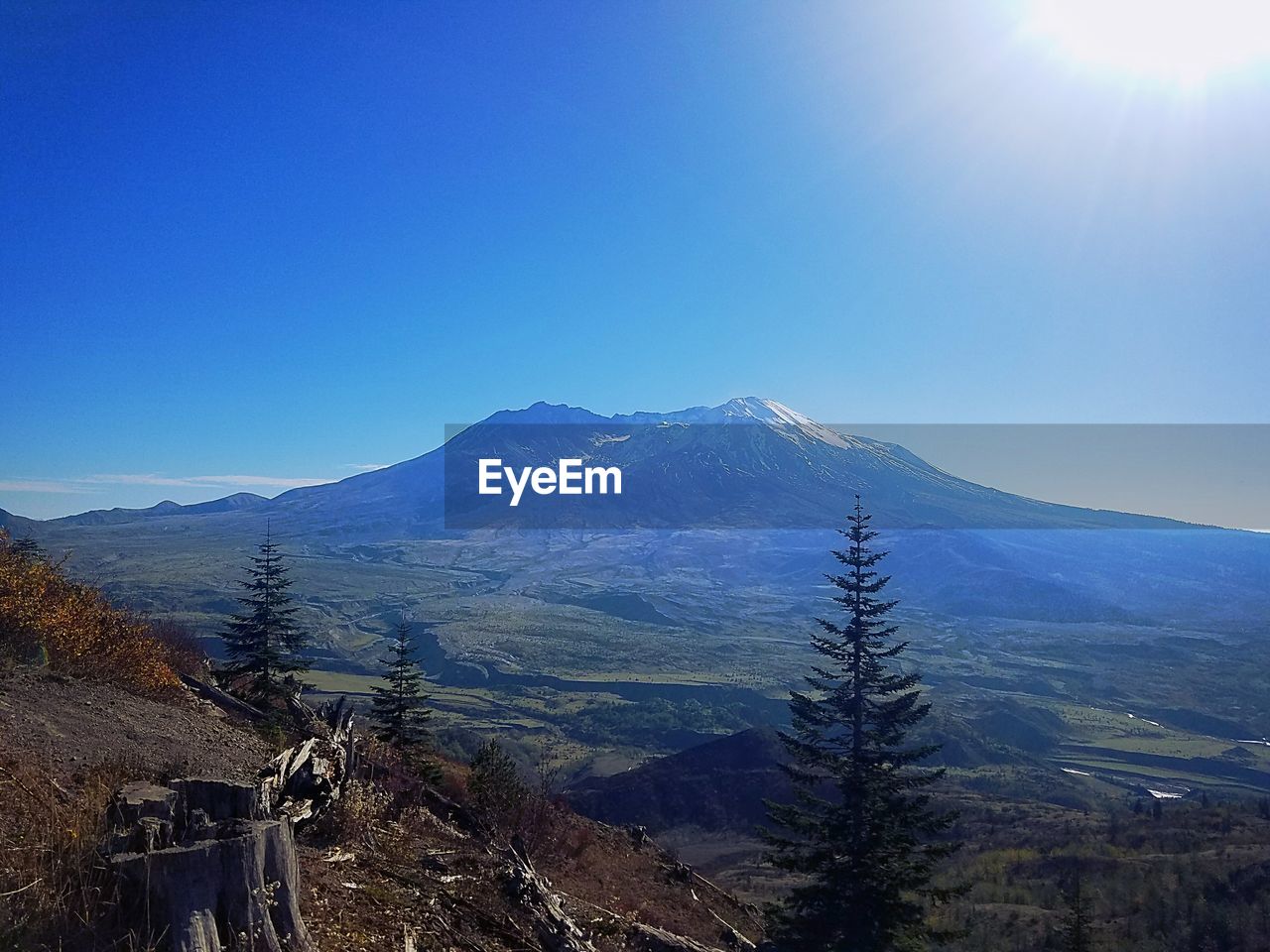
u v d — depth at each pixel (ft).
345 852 23.59
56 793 18.61
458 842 31.04
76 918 13.20
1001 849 177.37
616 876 56.49
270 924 14.44
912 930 58.49
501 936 22.44
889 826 59.31
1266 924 116.67
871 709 62.28
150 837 14.02
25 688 29.40
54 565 43.32
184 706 36.86
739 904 72.54
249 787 15.46
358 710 187.32
